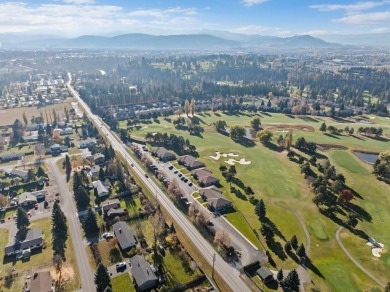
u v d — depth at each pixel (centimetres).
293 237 10019
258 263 9400
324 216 11988
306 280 8756
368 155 18412
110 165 15325
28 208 12544
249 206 12644
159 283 8575
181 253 9719
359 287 8531
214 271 9075
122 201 13038
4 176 15350
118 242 10262
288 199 13188
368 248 10200
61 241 10519
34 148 19125
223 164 16712
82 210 12431
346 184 14538
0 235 10838
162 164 16800
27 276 8931
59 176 15400
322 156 17888
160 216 11250
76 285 8600
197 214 11375
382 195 13650
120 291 8362
